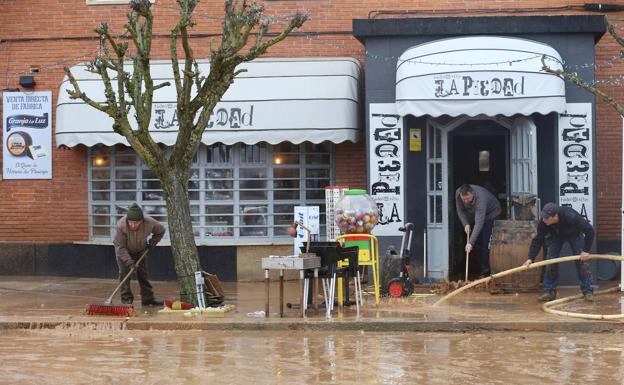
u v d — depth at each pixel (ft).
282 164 77.36
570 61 68.44
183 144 57.82
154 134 72.64
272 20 73.36
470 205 67.72
